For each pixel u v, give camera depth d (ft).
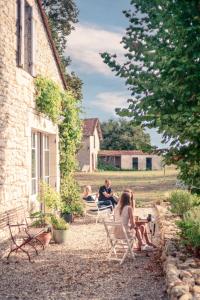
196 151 22.89
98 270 27.20
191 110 21.39
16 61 34.65
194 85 21.56
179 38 21.70
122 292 22.48
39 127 41.86
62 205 47.70
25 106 37.11
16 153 34.35
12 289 23.40
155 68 22.68
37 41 41.78
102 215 49.85
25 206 36.83
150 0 23.00
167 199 62.03
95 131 193.26
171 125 22.00
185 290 18.51
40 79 41.88
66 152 52.19
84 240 37.96
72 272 26.84
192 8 21.47
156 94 22.33
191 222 28.94
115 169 202.39
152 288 22.99
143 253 32.09
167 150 23.97
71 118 51.78
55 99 44.11
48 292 22.76
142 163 212.02
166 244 28.58
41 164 45.50
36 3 41.45
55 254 32.17
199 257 25.39
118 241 30.99
